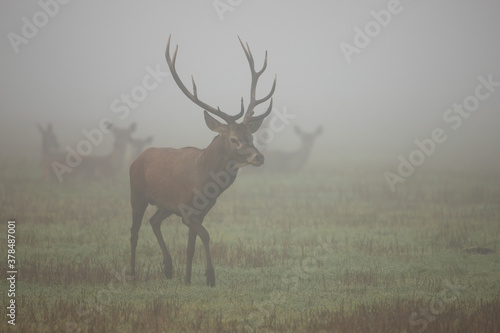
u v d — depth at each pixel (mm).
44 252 35500
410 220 46469
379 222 45781
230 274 31047
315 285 28844
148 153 31500
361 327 21906
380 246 37031
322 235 41000
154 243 38312
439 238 39344
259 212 50562
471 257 34406
